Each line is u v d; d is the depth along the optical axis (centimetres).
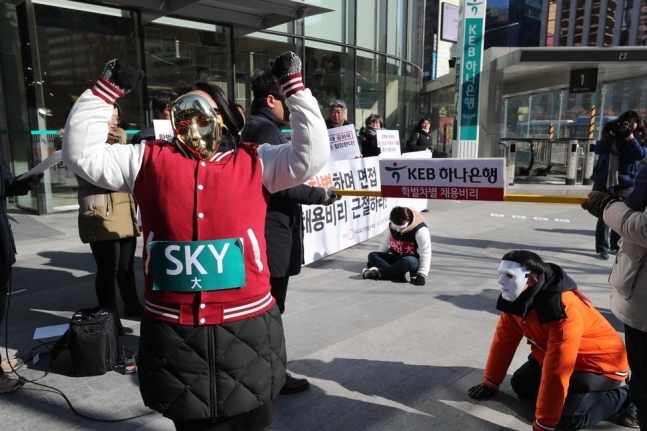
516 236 678
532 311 240
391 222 498
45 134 781
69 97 805
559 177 1288
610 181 553
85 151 144
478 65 1007
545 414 233
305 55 1098
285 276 282
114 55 835
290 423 258
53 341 343
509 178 1130
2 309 281
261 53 1020
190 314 149
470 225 751
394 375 306
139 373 159
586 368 245
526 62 1034
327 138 154
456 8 4747
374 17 1274
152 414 265
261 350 157
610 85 1280
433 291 459
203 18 804
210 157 154
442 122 2023
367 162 629
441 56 4769
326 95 1166
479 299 437
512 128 1559
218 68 943
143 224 154
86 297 433
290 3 714
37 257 557
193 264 146
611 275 218
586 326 244
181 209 146
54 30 769
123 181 152
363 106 1288
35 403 273
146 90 866
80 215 324
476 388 284
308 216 539
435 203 954
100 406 271
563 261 556
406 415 265
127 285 385
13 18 749
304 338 360
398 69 1441
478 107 1024
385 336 362
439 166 238
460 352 337
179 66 898
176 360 149
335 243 586
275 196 269
